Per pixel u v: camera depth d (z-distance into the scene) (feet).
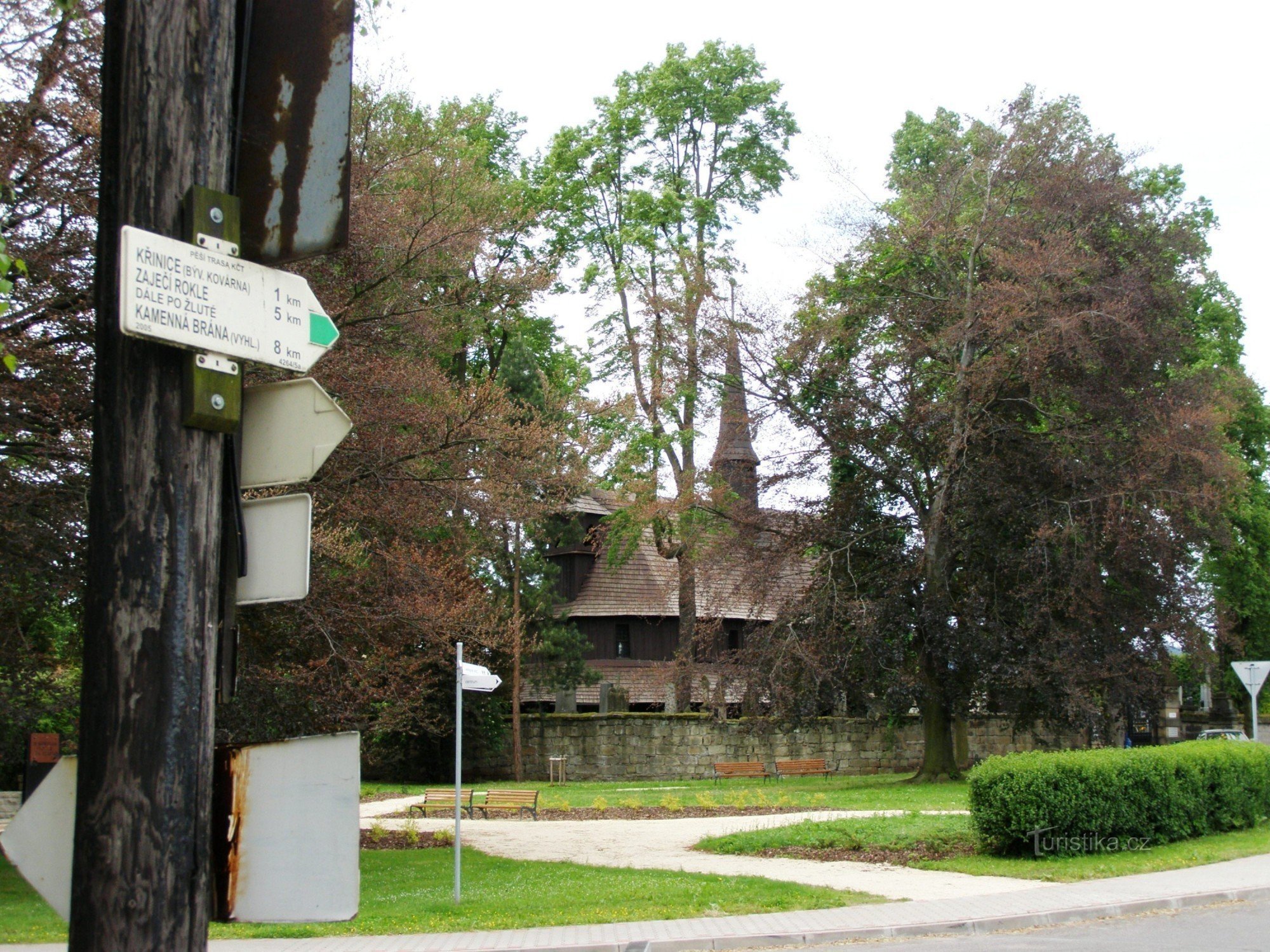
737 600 101.65
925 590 96.32
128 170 10.53
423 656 62.18
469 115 63.16
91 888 9.37
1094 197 94.63
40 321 44.06
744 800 82.58
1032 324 89.86
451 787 104.17
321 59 11.48
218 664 10.40
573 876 48.55
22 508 42.42
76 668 50.96
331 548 50.37
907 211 104.42
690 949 34.19
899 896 41.83
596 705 132.16
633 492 110.93
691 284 102.42
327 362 50.98
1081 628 91.71
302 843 9.86
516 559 118.11
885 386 98.58
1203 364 123.24
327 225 11.28
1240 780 61.26
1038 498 92.84
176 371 10.26
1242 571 136.98
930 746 102.73
